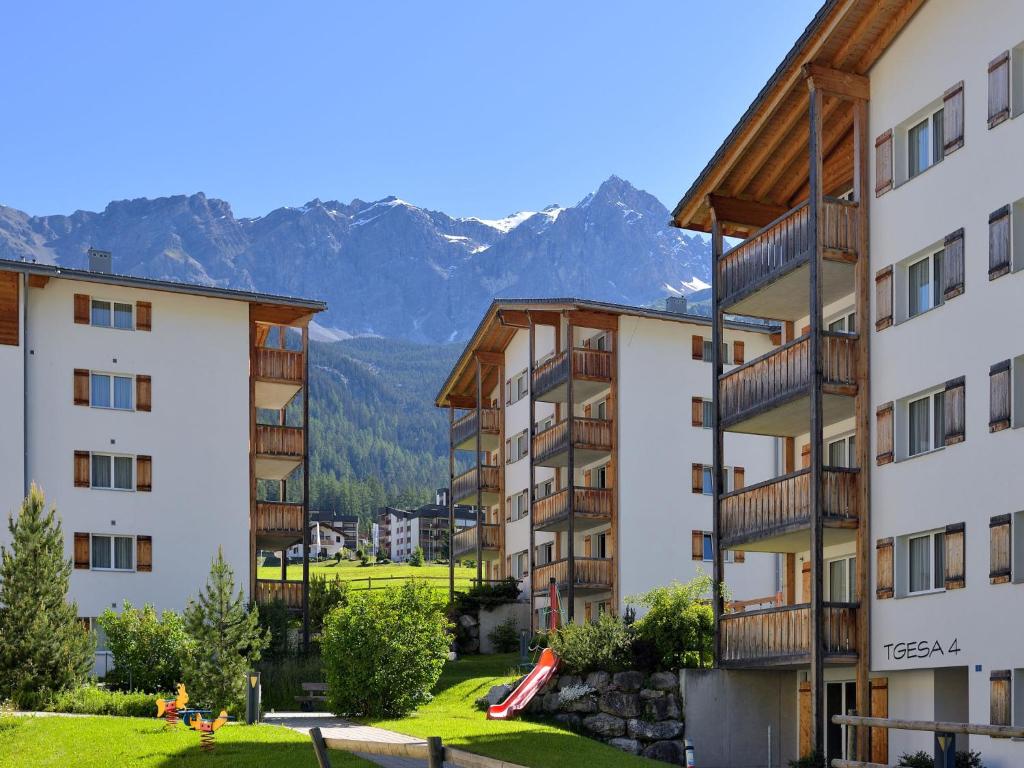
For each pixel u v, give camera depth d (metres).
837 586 32.06
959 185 26.75
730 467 54.06
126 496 46.34
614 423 52.00
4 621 34.34
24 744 25.61
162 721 29.44
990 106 25.97
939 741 16.56
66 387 46.00
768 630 30.17
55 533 35.94
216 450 47.78
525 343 61.06
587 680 32.22
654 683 31.52
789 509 29.70
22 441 44.69
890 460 28.17
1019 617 24.23
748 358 55.12
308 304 49.41
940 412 27.27
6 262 44.66
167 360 47.66
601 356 52.28
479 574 60.34
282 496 52.94
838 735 30.92
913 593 27.48
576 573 50.56
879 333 28.91
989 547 25.12
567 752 27.31
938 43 27.67
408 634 34.06
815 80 29.55
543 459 53.78
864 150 29.75
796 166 33.56
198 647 32.81
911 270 28.42
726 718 31.53
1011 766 24.12
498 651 58.28
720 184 34.19
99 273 46.41
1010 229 25.19
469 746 27.48
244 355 48.78
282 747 25.66
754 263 32.00
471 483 63.97
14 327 45.19
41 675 34.22
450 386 67.19
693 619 32.50
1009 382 24.91
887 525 28.16
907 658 27.19
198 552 46.94
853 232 29.70
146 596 46.00
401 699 33.56
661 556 52.00
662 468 52.66
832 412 30.78
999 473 25.05
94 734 26.88
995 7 26.08
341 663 33.69
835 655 28.30
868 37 29.23
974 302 26.09
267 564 146.50
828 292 32.09
